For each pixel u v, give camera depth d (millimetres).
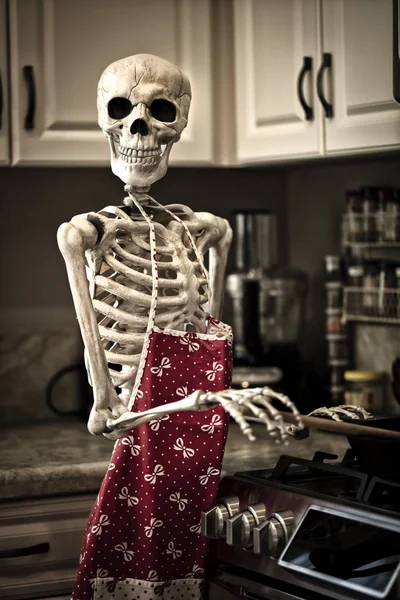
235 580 1572
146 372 1504
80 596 1533
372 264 2396
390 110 1944
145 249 1557
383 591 1272
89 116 2131
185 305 1578
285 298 2551
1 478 1751
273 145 2156
